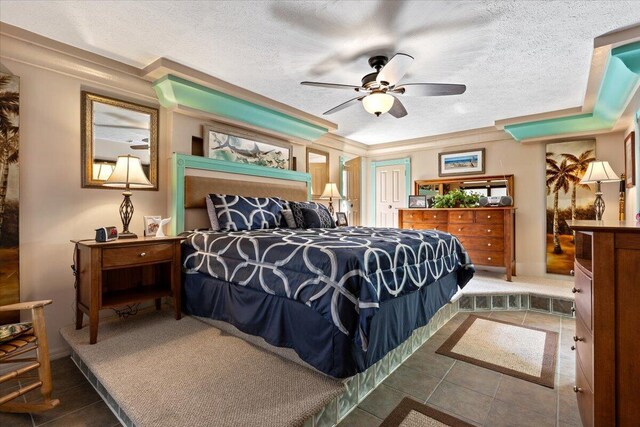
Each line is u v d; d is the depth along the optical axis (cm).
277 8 195
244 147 383
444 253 291
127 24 213
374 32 221
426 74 289
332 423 160
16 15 202
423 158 562
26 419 164
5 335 156
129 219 253
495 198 460
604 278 127
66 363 225
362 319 161
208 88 305
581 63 267
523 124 420
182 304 272
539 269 453
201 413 142
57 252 243
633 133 336
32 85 231
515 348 257
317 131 445
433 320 288
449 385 202
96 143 266
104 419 165
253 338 215
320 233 275
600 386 127
